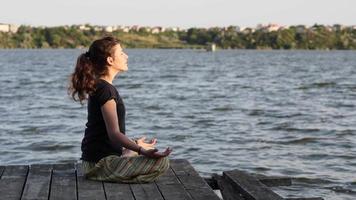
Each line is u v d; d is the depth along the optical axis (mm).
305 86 43438
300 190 11195
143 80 51188
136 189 6234
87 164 6629
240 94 35906
